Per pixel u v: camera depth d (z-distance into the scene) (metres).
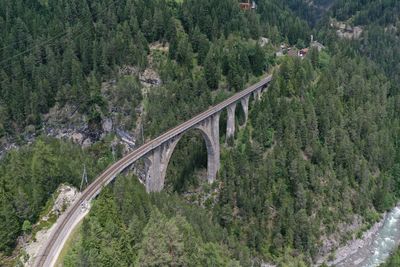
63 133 142.62
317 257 112.56
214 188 125.25
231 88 149.38
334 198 123.44
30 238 74.81
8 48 145.88
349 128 139.38
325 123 133.38
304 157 127.81
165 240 65.31
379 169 140.12
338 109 140.50
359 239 120.94
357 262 114.12
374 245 120.31
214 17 169.25
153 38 161.38
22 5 162.75
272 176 120.25
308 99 140.50
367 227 124.50
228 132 136.12
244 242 111.50
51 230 75.25
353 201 126.38
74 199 83.56
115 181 89.50
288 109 133.25
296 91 144.75
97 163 111.44
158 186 111.38
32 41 149.12
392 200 135.50
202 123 121.62
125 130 143.12
